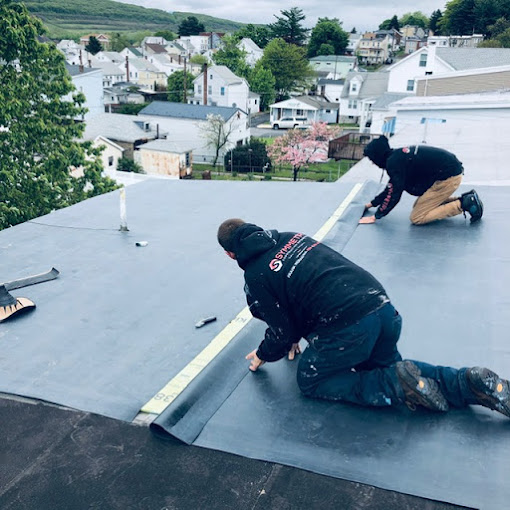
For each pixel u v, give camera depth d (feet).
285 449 7.55
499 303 11.69
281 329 8.49
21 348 10.19
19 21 52.70
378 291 8.18
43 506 6.64
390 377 8.18
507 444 7.51
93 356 9.91
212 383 8.98
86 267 14.10
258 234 8.48
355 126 205.67
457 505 6.56
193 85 226.58
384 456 7.36
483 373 7.75
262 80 253.24
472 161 36.19
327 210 18.85
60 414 8.29
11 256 14.96
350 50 459.73
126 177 89.15
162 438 7.80
